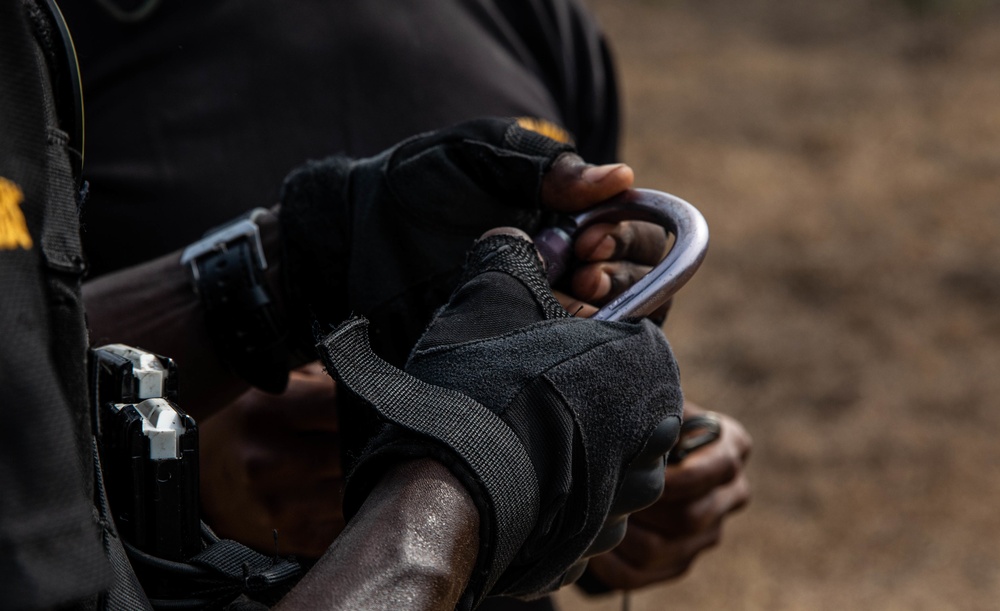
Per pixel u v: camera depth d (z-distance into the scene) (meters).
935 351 4.54
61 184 0.61
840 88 7.65
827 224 5.69
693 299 4.99
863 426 4.07
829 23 9.07
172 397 0.77
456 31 1.49
